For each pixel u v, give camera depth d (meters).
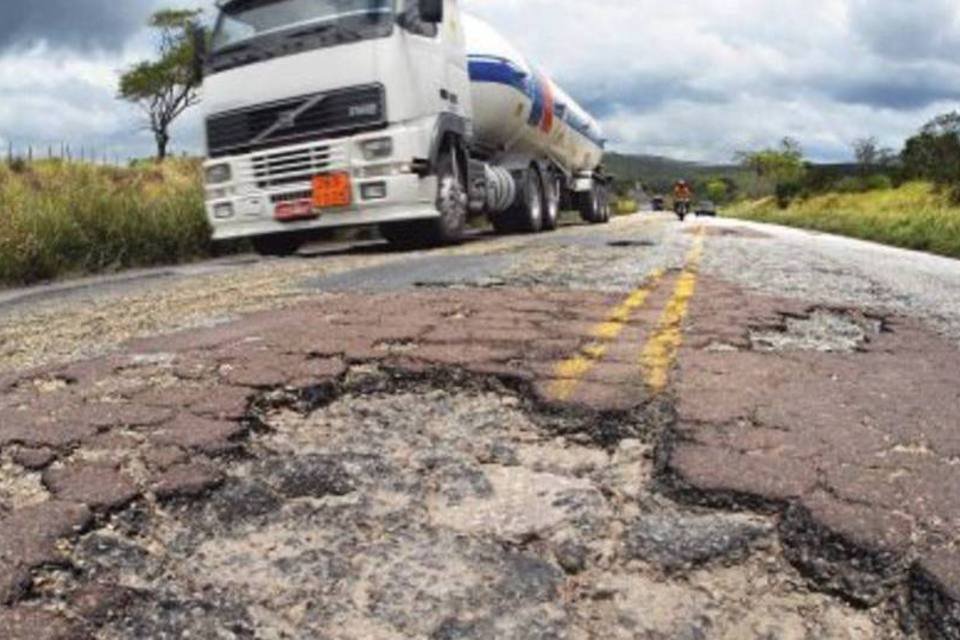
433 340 3.14
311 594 1.46
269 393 2.49
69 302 5.48
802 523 1.66
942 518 1.67
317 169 8.41
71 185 12.42
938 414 2.38
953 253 13.77
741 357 3.01
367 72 8.23
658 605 1.43
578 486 1.87
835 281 5.68
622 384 2.56
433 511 1.75
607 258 6.68
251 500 1.80
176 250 10.89
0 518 1.70
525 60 12.57
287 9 8.65
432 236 9.28
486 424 2.27
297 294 4.79
